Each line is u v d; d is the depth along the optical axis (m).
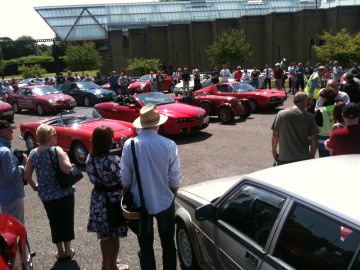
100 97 22.50
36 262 4.89
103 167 4.04
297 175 2.97
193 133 12.90
